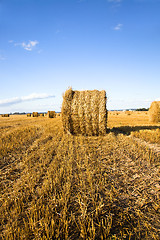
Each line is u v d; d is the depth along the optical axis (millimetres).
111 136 9141
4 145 7738
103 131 9633
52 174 4418
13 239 2369
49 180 4066
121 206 3104
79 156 5965
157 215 2852
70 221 2729
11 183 4156
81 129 9930
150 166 4895
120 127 13453
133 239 2363
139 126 13914
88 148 6988
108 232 2418
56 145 7703
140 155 5871
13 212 2953
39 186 3906
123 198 3338
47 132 11328
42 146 7570
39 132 11719
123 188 3697
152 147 6902
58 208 3033
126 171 4578
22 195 3502
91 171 4621
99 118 9555
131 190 3646
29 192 3650
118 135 9594
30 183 3973
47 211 2850
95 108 9578
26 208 3121
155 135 8734
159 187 3691
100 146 7324
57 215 2846
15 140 8812
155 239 2330
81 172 4461
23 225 2682
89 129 9805
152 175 4301
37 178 4289
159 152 6191
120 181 4039
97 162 5309
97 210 2938
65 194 3367
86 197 3287
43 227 2568
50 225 2520
